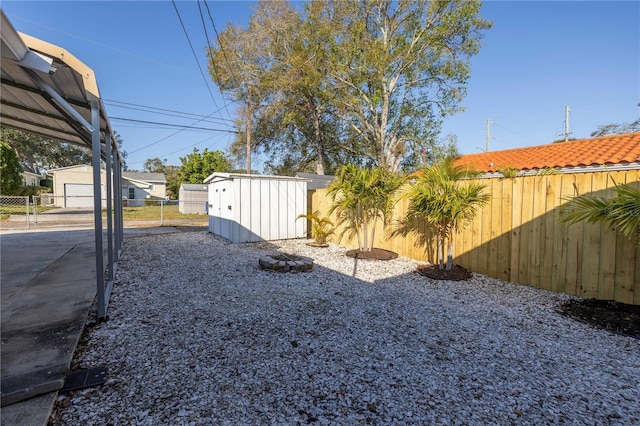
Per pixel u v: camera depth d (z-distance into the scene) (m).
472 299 3.81
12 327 2.70
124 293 3.73
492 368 2.25
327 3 15.02
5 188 17.58
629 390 2.00
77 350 2.36
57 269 4.86
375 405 1.82
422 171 5.31
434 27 14.25
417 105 16.81
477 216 4.94
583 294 3.76
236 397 1.86
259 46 15.77
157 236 8.88
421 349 2.52
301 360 2.31
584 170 6.69
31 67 1.94
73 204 21.47
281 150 19.61
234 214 7.76
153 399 1.81
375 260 5.95
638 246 3.33
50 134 5.25
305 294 3.92
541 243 4.16
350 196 6.16
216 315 3.14
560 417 1.74
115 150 5.17
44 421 1.58
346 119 16.92
